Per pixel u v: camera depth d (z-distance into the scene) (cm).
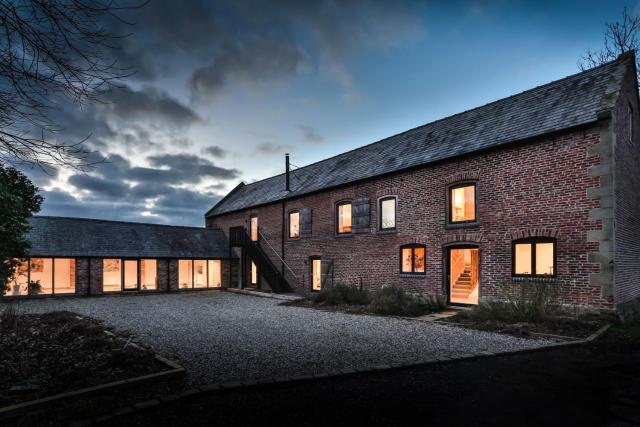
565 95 1273
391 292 1407
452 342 816
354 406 474
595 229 1033
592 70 1324
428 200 1448
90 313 1360
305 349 759
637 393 519
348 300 1502
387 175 1608
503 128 1321
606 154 1024
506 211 1217
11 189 973
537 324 970
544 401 492
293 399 495
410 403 484
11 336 805
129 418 433
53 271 2000
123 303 1703
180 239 2525
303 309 1421
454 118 1678
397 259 1551
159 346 793
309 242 2027
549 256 1126
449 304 1372
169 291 2322
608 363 661
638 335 874
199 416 440
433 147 1534
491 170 1266
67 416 430
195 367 630
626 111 1235
